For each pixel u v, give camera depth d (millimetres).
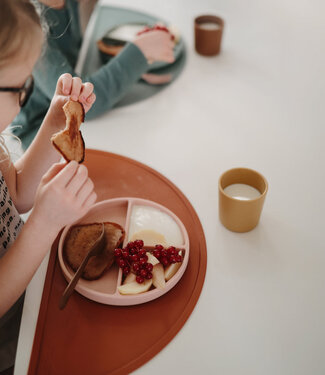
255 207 819
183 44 1431
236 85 1300
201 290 775
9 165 879
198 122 1171
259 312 749
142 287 736
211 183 989
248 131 1141
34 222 670
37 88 1177
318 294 777
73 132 690
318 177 1010
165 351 694
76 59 1503
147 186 975
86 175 671
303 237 875
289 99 1247
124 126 1158
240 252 843
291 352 697
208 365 680
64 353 687
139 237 809
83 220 878
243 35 1514
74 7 1538
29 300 766
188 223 893
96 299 741
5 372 828
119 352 689
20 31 586
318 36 1502
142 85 1307
